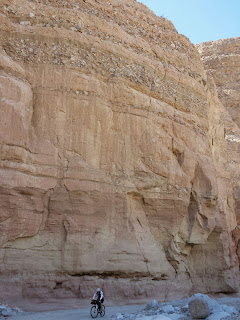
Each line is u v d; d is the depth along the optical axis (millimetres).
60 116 13156
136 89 15547
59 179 12547
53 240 12023
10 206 11227
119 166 14062
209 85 21984
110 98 14523
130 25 17000
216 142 21906
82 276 12211
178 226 15359
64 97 13391
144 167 14688
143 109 15312
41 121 12867
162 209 14992
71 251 12094
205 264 16641
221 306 10250
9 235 11148
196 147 17188
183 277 15172
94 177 13133
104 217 13102
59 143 12891
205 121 18406
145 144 14914
